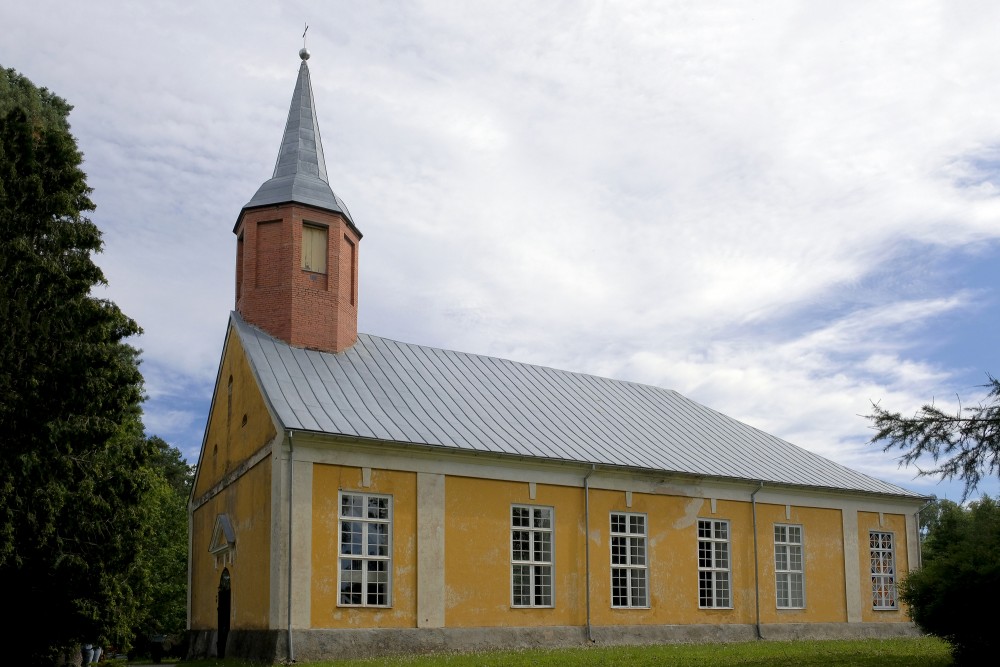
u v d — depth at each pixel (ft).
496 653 88.89
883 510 138.21
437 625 91.81
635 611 107.34
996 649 60.59
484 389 116.47
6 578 76.18
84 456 81.51
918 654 76.54
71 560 76.48
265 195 108.88
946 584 61.46
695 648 95.25
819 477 132.77
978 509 65.77
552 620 100.32
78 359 80.89
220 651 100.42
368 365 108.17
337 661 80.84
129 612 82.53
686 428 132.77
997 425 55.72
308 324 105.29
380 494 91.35
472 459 97.96
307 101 116.98
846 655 76.28
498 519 98.73
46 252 85.25
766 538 122.72
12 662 77.66
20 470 75.31
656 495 112.68
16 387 78.18
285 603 83.35
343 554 88.12
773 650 88.79
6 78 117.80
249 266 107.04
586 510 105.60
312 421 88.99
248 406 99.19
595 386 134.41
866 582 133.08
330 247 108.68
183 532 181.27
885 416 57.88
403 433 94.22
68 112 127.54
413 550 92.07
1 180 81.97
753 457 130.93
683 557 113.39
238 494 99.55
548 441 108.06
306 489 86.63
